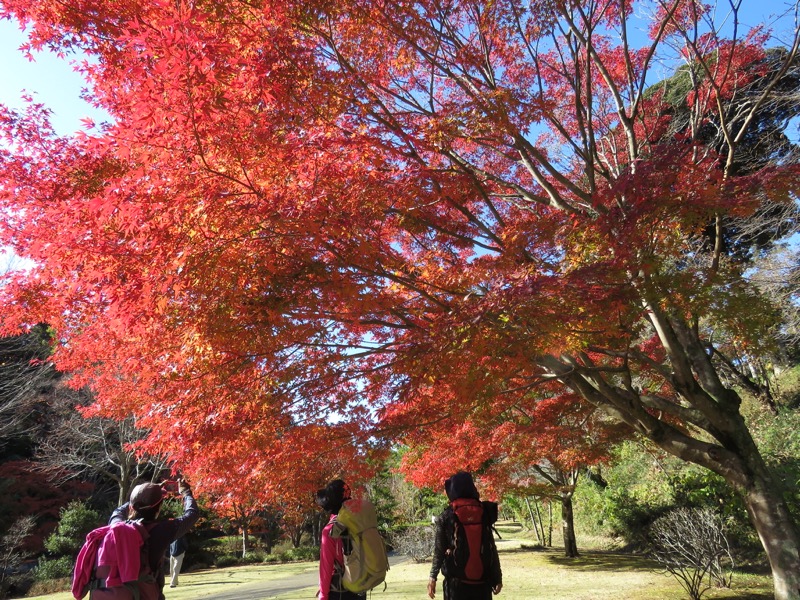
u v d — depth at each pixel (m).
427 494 28.03
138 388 6.24
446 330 4.75
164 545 2.98
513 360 5.20
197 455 5.75
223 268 4.11
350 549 3.85
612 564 12.87
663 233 4.86
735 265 5.49
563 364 6.93
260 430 5.86
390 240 6.61
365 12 5.35
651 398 7.42
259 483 6.46
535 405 10.41
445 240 7.14
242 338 4.91
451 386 6.18
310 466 6.56
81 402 18.86
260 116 4.40
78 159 4.59
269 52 4.63
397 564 18.19
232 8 4.64
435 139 5.24
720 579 9.17
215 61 3.75
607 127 9.81
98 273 3.96
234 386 5.57
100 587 2.78
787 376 16.84
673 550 9.46
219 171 4.04
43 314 4.75
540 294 4.46
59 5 4.36
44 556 20.66
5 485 20.59
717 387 7.26
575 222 5.04
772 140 11.98
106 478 25.41
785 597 6.07
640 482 17.48
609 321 4.88
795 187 4.41
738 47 8.63
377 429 6.94
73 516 20.98
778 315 4.94
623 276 4.55
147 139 3.65
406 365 5.55
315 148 4.47
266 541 28.53
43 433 22.36
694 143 5.72
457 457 9.75
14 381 17.89
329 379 6.26
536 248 5.42
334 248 4.53
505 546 20.31
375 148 5.03
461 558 3.90
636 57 9.12
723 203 4.36
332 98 5.01
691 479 14.48
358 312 5.04
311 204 4.15
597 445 9.55
